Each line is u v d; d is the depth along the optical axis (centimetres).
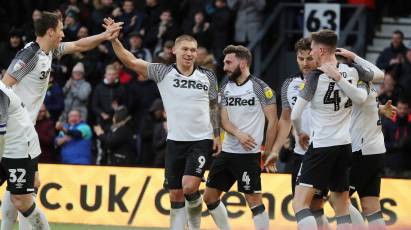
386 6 4116
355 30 4000
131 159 3195
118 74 3469
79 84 3512
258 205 2303
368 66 2098
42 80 2162
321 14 3491
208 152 2198
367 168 2197
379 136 2205
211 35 3762
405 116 3106
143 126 3284
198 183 2183
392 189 2750
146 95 3462
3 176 2112
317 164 2045
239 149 2277
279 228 2750
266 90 2267
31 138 2080
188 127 2189
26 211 2095
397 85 3375
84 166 2864
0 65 3747
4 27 4156
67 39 3781
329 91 2022
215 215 2330
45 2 4094
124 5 3750
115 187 2841
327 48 2030
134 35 3609
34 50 2131
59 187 2866
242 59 2269
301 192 2055
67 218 2853
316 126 2053
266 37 4034
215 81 2234
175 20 3906
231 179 2320
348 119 2064
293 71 3906
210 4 3856
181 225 2206
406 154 3092
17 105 2047
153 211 2816
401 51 3631
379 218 2200
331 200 2177
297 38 3988
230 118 2283
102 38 2194
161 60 3384
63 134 3319
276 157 2269
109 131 3194
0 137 1977
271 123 2266
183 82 2189
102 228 2755
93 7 3891
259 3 3788
